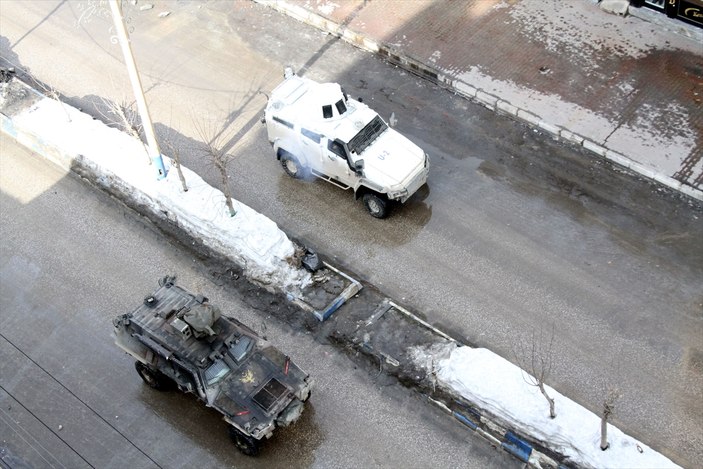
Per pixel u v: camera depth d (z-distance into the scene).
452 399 14.69
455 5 23.44
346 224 18.25
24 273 17.94
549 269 16.81
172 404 15.22
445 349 15.26
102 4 25.34
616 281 16.44
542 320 15.90
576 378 14.87
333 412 14.82
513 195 18.42
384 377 15.23
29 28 24.75
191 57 23.08
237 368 14.06
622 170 18.64
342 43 23.03
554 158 19.12
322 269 17.09
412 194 18.06
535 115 19.89
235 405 13.67
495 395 14.10
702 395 14.43
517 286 16.56
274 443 14.43
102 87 22.36
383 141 18.08
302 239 18.05
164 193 18.52
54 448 14.73
